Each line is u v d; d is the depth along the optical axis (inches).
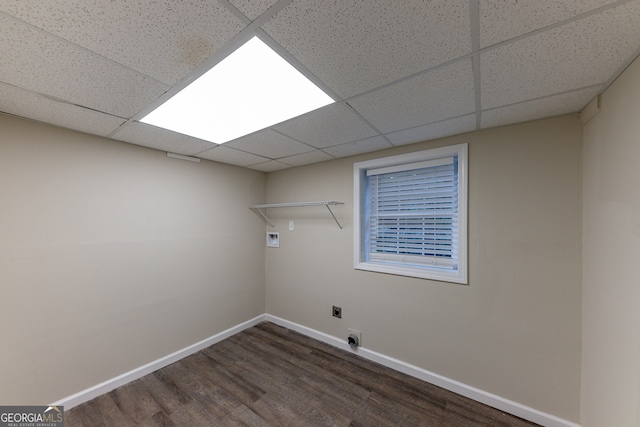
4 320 63.3
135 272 87.1
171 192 97.8
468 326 77.0
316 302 115.0
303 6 31.9
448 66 44.3
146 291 89.7
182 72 46.4
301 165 120.6
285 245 127.6
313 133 78.1
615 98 47.5
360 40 37.9
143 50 40.1
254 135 79.7
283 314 128.1
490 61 42.6
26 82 48.6
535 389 67.3
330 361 96.4
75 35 36.2
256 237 131.1
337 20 34.1
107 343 80.2
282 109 61.6
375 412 71.4
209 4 31.5
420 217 92.7
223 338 113.9
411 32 36.1
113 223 82.2
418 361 86.1
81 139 75.9
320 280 113.6
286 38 37.8
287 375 87.8
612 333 47.8
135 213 87.5
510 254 70.8
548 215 66.0
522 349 69.1
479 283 75.2
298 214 122.3
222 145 89.4
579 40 36.9
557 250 64.8
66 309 72.5
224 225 116.3
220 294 114.0
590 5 30.5
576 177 62.7
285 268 127.3
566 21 33.3
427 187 90.7
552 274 65.3
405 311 89.1
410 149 88.6
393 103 58.4
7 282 63.7
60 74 46.3
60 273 71.6
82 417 69.3
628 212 43.1
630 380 42.0
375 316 96.4
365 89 52.5
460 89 52.2
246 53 41.4
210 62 43.6
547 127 66.2
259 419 69.1
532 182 68.0
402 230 97.1
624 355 43.8
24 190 66.1
